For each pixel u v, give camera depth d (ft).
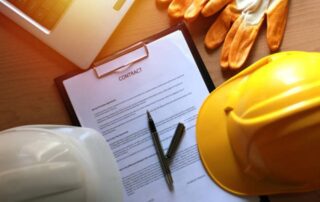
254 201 1.81
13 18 1.81
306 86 1.48
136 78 1.89
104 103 1.87
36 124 1.83
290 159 1.55
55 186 1.47
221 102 1.83
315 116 1.45
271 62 1.67
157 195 1.82
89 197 1.57
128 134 1.86
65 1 1.81
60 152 1.54
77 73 1.87
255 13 1.90
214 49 1.90
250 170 1.76
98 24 1.84
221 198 1.82
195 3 1.90
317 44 1.88
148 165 1.84
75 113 1.85
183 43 1.89
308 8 1.89
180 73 1.89
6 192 1.40
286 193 1.81
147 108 1.88
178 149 1.85
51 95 1.86
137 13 1.91
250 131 1.57
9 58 1.86
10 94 1.85
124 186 1.82
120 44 1.90
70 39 1.84
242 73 1.77
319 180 1.66
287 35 1.89
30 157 1.48
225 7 1.90
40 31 1.82
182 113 1.87
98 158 1.70
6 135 1.56
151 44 1.89
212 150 1.83
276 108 1.50
